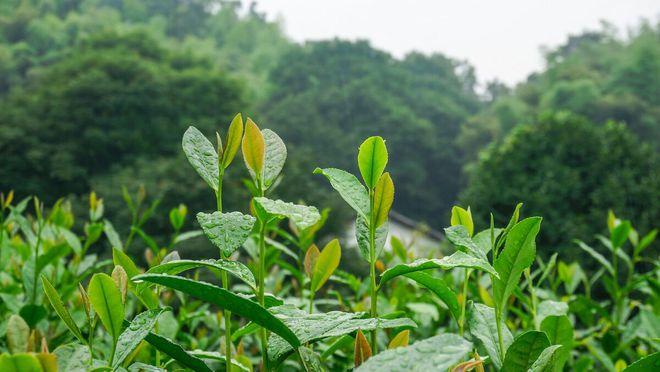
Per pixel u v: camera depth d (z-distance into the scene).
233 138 0.90
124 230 22.48
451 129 83.62
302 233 2.24
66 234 2.09
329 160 68.88
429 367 0.62
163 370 0.92
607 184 18.61
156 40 52.44
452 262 0.87
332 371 1.86
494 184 20.31
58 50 84.69
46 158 33.75
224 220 0.85
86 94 37.09
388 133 75.19
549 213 18.73
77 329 0.85
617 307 2.40
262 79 100.06
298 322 0.87
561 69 80.56
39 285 1.78
